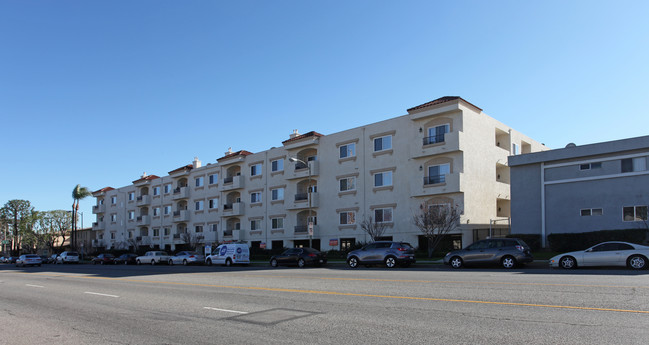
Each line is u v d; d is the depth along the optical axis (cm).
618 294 1087
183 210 5831
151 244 6469
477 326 792
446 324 819
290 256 3028
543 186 2995
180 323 932
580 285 1270
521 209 3094
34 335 868
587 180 2816
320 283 1606
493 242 2231
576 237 2652
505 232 3656
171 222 6075
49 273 2938
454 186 3266
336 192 4066
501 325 791
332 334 776
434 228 3183
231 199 5247
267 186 4719
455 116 3381
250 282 1756
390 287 1395
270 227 4650
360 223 3847
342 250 3900
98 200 7912
